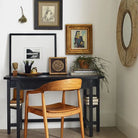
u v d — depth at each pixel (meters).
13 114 3.47
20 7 3.44
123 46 3.13
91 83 3.10
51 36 3.49
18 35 3.45
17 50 3.45
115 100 3.61
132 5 2.76
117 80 3.55
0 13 3.42
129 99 3.04
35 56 3.48
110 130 3.40
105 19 3.54
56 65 3.44
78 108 2.74
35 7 3.46
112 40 3.57
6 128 3.48
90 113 3.12
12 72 3.45
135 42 2.69
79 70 3.25
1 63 3.44
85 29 3.51
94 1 3.53
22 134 3.22
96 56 3.56
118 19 3.32
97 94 3.23
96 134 3.21
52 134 3.21
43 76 3.11
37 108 2.72
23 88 3.00
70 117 3.54
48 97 3.53
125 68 3.18
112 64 3.58
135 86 2.84
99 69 3.43
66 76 3.09
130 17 2.86
